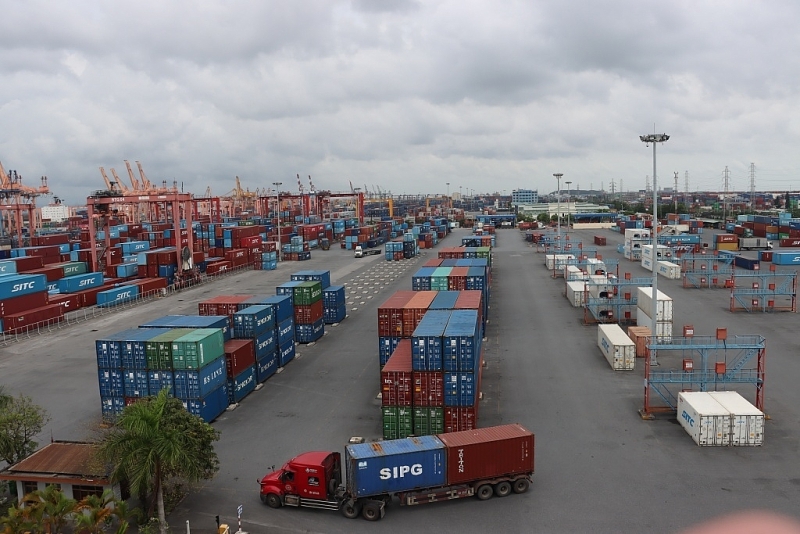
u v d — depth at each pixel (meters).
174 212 109.38
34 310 78.25
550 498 30.27
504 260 140.00
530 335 65.00
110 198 110.69
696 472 32.41
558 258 114.25
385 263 142.50
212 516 29.70
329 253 174.75
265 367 52.00
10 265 92.12
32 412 34.25
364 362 56.81
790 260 116.94
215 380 42.88
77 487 30.08
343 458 35.72
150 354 40.88
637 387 46.69
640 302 65.19
